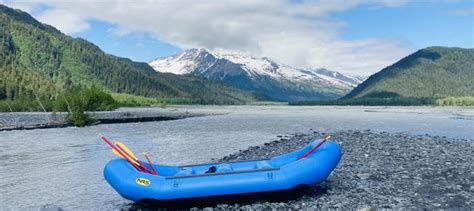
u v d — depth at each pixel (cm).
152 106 17350
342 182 1542
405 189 1408
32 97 11919
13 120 5909
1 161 2391
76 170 2086
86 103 8731
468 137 3581
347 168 1792
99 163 2311
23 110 9850
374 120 6538
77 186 1711
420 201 1252
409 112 10675
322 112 11094
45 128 4931
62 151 2823
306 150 1487
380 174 1661
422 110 12412
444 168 1748
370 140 2847
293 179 1302
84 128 4925
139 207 1360
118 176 1292
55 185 1733
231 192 1272
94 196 1541
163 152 2725
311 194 1388
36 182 1794
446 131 4231
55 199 1502
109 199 1495
